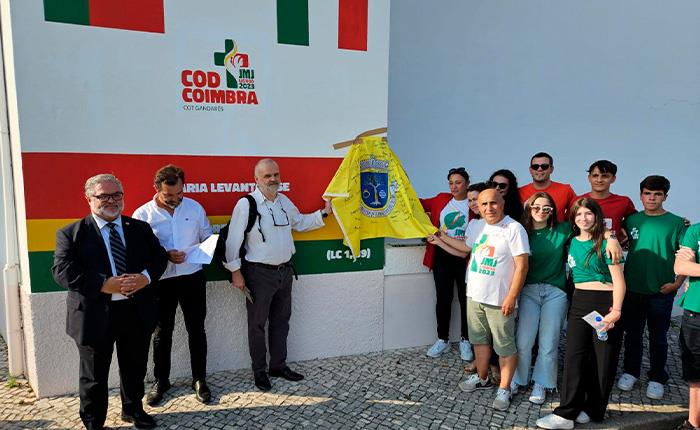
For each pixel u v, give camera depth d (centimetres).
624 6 654
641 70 667
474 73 602
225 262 351
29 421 320
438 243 411
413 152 577
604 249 316
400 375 400
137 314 303
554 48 634
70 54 334
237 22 372
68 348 354
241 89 379
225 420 326
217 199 381
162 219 337
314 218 394
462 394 371
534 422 335
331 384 381
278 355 387
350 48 406
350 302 430
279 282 367
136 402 313
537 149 632
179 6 356
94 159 346
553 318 358
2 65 350
